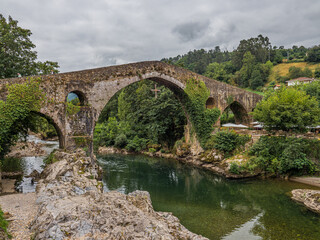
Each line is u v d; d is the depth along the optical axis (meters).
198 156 30.81
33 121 21.30
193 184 22.16
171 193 19.44
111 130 47.94
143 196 12.56
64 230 8.23
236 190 20.03
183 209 15.81
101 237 8.20
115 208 9.92
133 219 9.15
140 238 8.19
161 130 37.88
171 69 29.31
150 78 28.56
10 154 31.59
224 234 12.18
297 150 21.75
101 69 23.11
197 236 10.40
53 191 13.16
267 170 23.39
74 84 21.16
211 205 16.59
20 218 10.27
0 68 23.66
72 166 16.92
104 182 22.34
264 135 25.72
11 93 17.66
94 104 22.44
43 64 30.98
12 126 18.27
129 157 37.38
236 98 36.03
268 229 12.71
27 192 15.54
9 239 8.16
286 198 17.56
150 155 39.09
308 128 23.91
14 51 25.30
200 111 31.75
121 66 24.66
